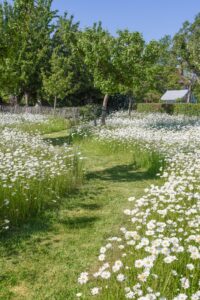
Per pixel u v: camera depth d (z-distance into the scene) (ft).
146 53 64.03
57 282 14.79
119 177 34.09
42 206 23.76
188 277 12.47
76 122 75.36
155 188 21.25
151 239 15.67
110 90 62.34
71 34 96.78
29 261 16.62
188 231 16.22
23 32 48.06
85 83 120.57
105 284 13.05
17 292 14.05
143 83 92.02
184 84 205.26
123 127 60.75
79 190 29.12
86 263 16.38
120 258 16.28
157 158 36.11
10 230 20.15
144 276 11.29
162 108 118.52
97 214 23.24
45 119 74.02
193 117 94.27
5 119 67.62
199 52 133.08
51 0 54.19
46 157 31.45
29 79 119.14
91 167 38.42
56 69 103.04
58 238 19.27
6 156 27.48
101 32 61.82
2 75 46.06
